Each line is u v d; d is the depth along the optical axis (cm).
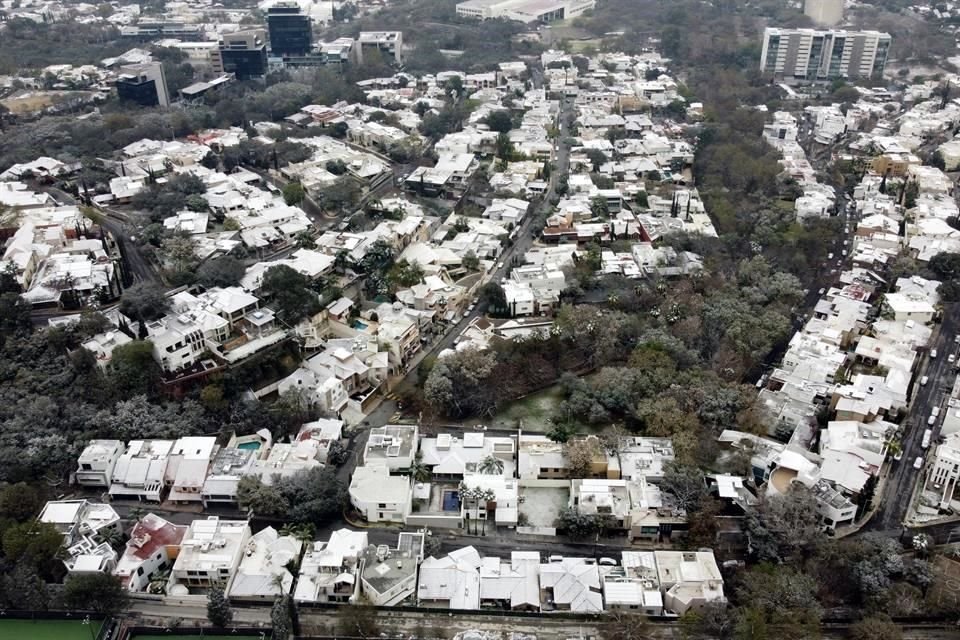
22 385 18000
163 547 14950
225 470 16700
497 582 14388
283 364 19775
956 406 18962
